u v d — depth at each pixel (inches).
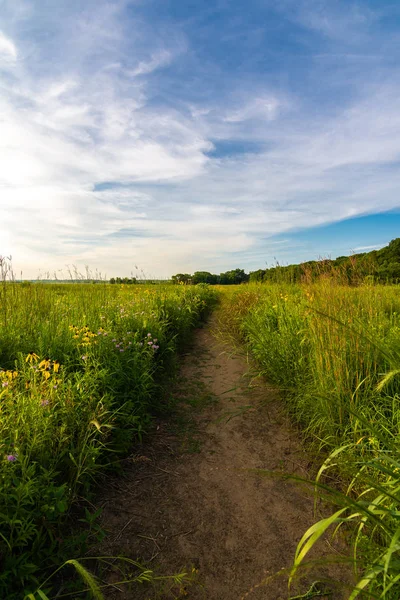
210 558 82.0
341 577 75.2
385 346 132.8
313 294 178.9
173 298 378.9
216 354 263.7
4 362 153.3
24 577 68.1
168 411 160.6
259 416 156.5
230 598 71.8
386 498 79.1
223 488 108.1
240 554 83.0
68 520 89.2
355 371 129.0
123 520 92.9
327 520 51.8
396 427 102.2
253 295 366.6
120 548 83.5
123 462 118.7
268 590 73.2
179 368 227.1
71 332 186.9
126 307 278.7
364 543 74.7
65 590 70.4
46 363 120.5
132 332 214.7
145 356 182.1
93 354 157.4
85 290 329.4
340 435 118.8
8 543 66.7
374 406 113.8
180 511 97.7
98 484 104.9
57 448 97.0
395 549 51.0
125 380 149.5
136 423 134.6
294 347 175.8
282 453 127.0
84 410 113.3
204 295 548.4
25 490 74.5
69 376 134.9
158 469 117.3
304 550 50.6
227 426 148.1
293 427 144.3
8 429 91.0
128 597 71.2
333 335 134.3
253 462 122.0
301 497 102.7
